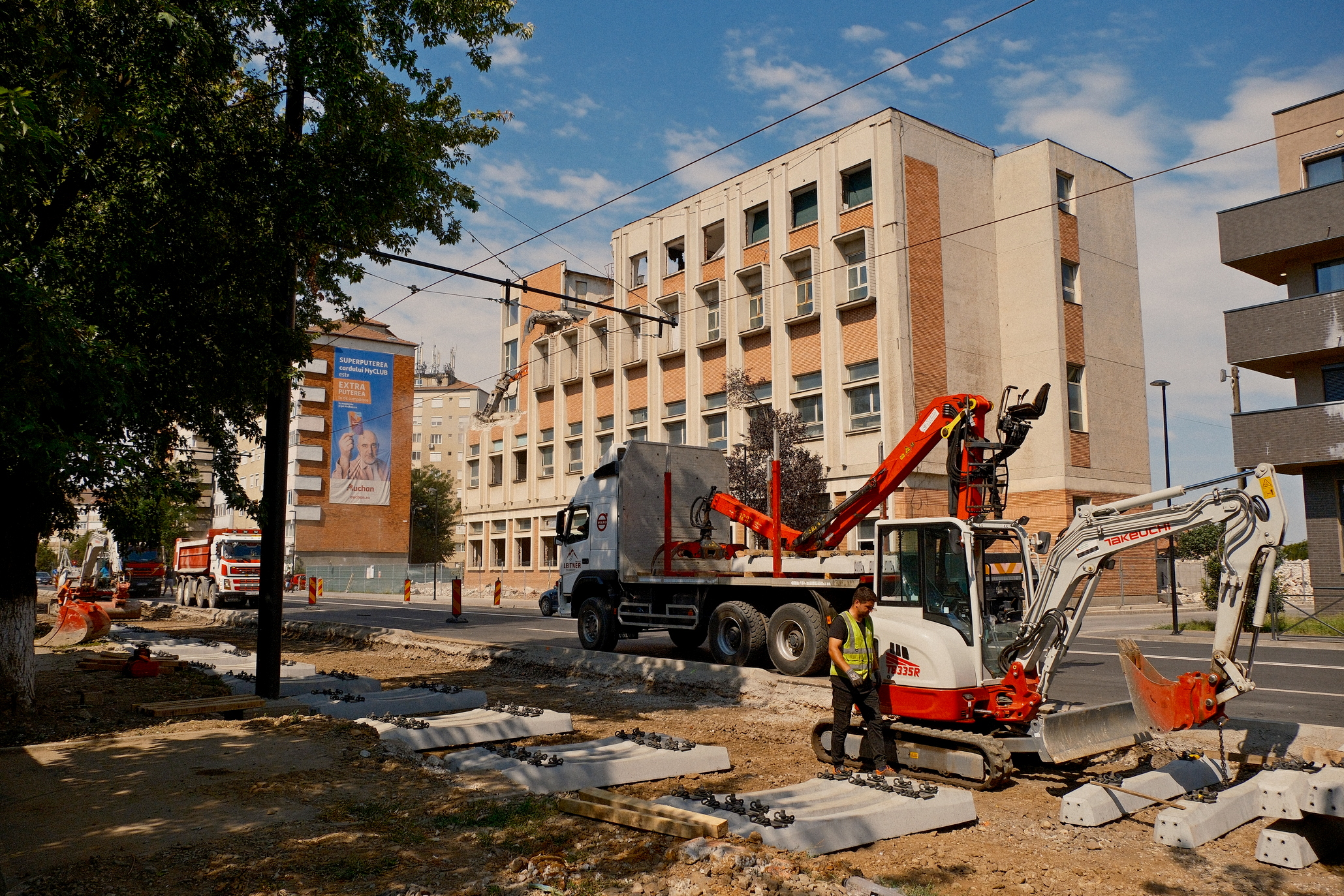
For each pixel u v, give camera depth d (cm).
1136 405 3528
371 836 568
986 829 638
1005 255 3366
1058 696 1152
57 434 714
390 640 1930
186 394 1047
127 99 856
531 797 657
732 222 3597
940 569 841
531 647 1620
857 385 3089
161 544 1077
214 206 965
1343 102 2295
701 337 3706
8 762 755
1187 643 1880
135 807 622
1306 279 2317
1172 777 709
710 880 490
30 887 475
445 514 9038
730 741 948
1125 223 3600
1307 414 2189
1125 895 514
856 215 3152
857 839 586
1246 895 518
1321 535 2252
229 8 925
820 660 1275
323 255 1286
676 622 1544
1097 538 746
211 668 1419
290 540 6191
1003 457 1052
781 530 1516
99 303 932
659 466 1727
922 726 802
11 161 616
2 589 1045
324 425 6322
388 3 1103
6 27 749
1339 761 764
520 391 5031
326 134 1001
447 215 1339
